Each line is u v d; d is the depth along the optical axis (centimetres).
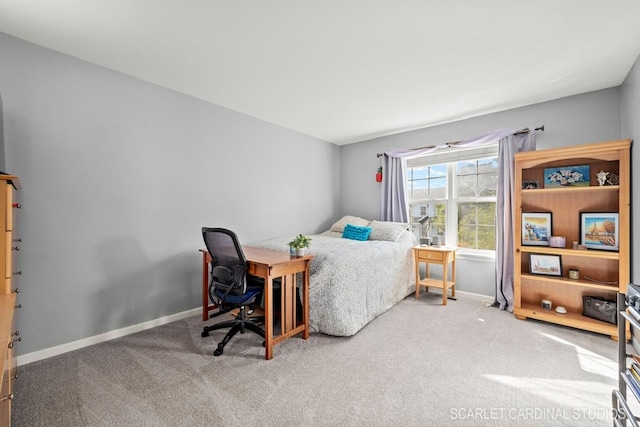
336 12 171
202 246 308
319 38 197
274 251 277
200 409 158
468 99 300
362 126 394
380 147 446
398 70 241
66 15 174
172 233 284
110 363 205
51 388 176
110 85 243
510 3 163
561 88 273
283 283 237
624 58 220
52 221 216
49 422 148
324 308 252
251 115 354
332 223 486
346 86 272
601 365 202
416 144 405
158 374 192
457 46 206
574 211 276
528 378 187
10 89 198
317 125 391
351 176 483
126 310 254
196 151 302
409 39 198
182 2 163
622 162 236
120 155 249
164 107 277
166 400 166
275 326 275
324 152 469
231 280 226
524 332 258
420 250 355
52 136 215
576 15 172
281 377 189
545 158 274
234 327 239
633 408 153
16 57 200
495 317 295
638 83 217
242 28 187
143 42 204
